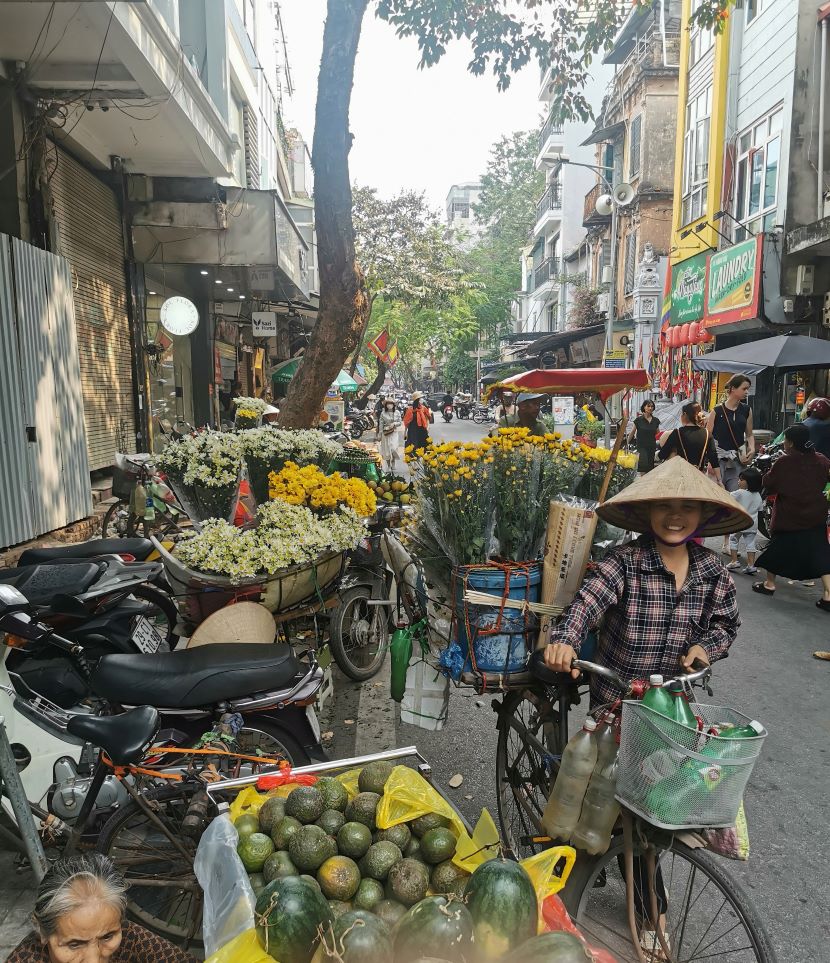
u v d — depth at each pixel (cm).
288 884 168
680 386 1909
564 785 226
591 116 861
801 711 468
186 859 256
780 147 1408
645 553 246
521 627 269
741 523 244
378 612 534
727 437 888
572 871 237
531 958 150
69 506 748
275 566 370
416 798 211
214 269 1385
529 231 5019
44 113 776
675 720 196
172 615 518
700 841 209
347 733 444
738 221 1606
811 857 321
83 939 163
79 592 380
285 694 295
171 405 1412
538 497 278
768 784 382
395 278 2991
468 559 278
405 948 156
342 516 414
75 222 959
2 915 278
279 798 219
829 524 765
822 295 1347
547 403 2181
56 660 355
